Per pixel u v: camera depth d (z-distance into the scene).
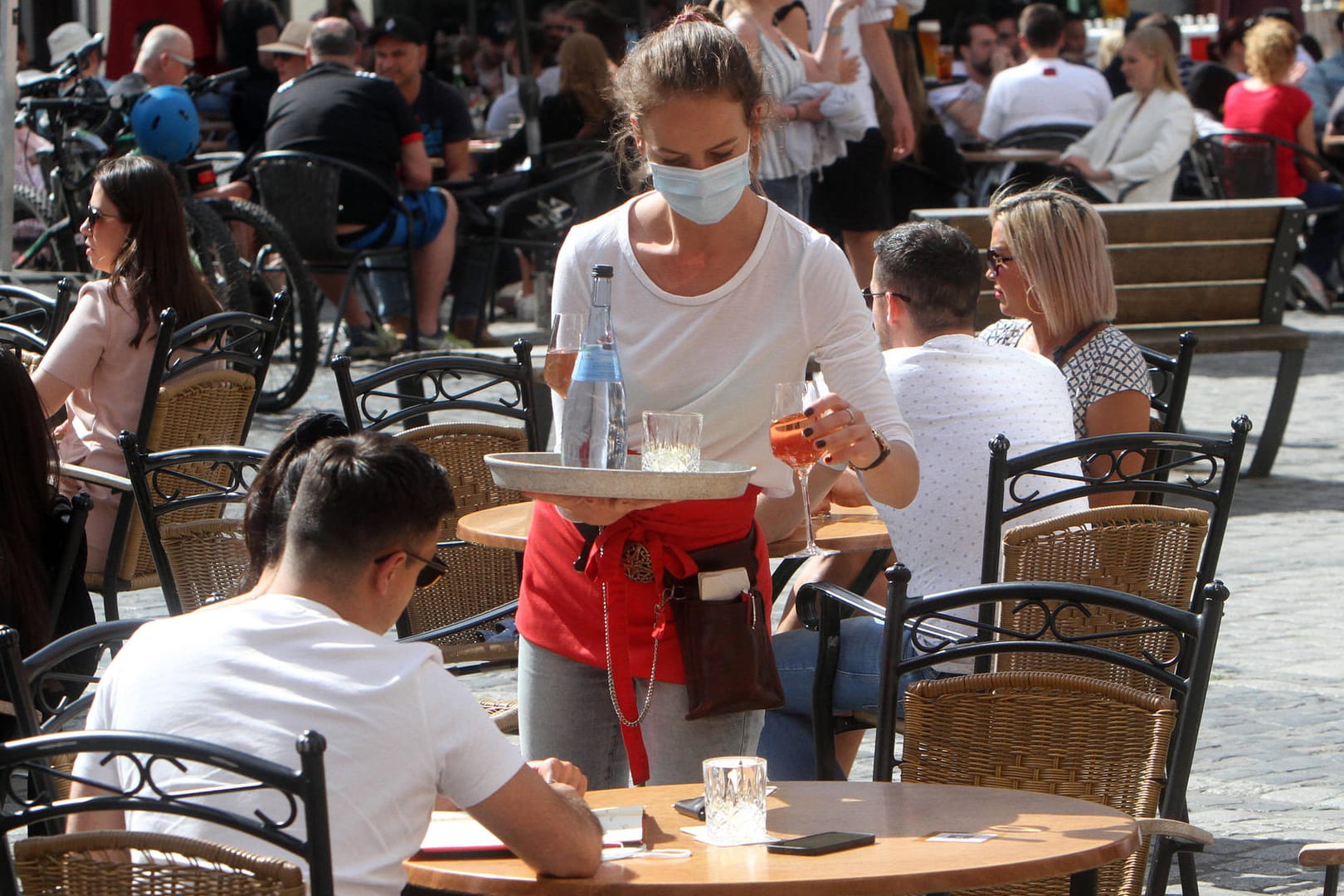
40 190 36.16
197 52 44.06
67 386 17.89
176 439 18.03
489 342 37.31
